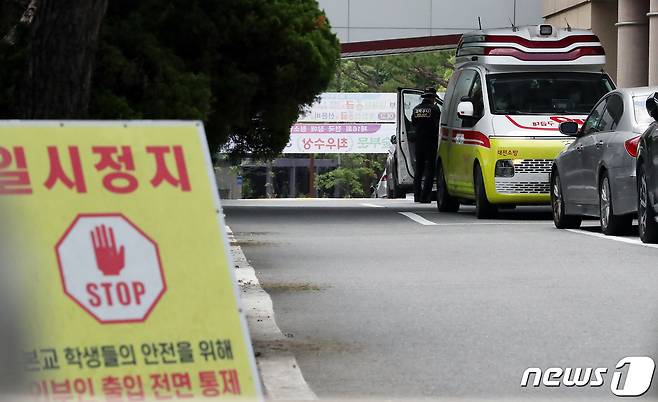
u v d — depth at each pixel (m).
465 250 23.42
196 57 23.88
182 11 23.52
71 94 15.55
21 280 9.33
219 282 9.59
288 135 26.73
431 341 13.93
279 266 21.12
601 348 13.40
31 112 15.52
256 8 24.56
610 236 25.92
